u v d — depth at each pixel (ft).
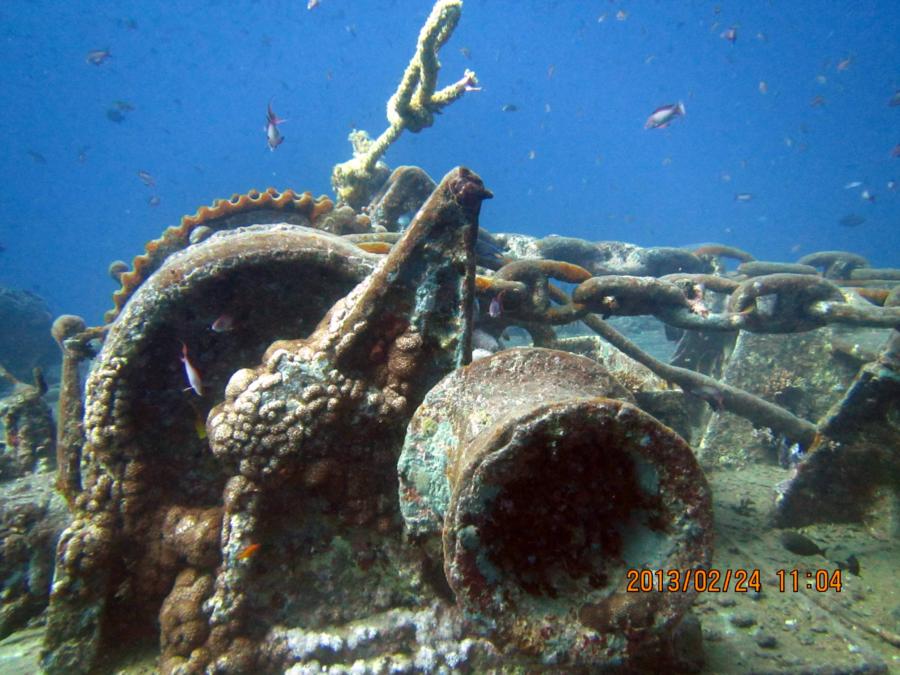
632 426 6.39
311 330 11.32
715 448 20.48
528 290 15.03
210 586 9.55
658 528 7.02
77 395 12.00
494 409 7.52
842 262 31.19
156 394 10.45
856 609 11.32
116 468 10.09
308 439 9.05
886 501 13.89
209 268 10.18
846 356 20.59
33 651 10.60
